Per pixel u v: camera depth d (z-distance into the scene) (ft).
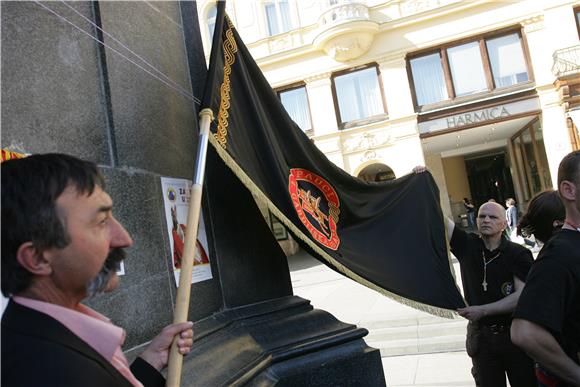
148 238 7.16
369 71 51.21
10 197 2.82
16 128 5.18
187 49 10.11
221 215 9.89
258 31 52.85
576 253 5.50
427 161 64.28
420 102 50.08
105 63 6.94
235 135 7.77
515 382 9.06
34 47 5.65
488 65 47.91
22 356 2.55
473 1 47.09
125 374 3.25
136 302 6.60
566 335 5.62
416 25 49.11
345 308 23.43
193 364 7.00
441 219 11.10
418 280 10.16
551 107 45.37
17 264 2.85
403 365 16.33
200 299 8.57
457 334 18.02
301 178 9.34
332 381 9.16
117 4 7.52
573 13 44.78
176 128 8.86
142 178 7.30
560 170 5.92
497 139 61.11
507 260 9.38
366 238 10.17
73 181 2.99
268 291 10.62
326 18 49.90
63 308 2.92
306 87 52.65
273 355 8.79
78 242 2.98
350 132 51.08
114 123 6.91
